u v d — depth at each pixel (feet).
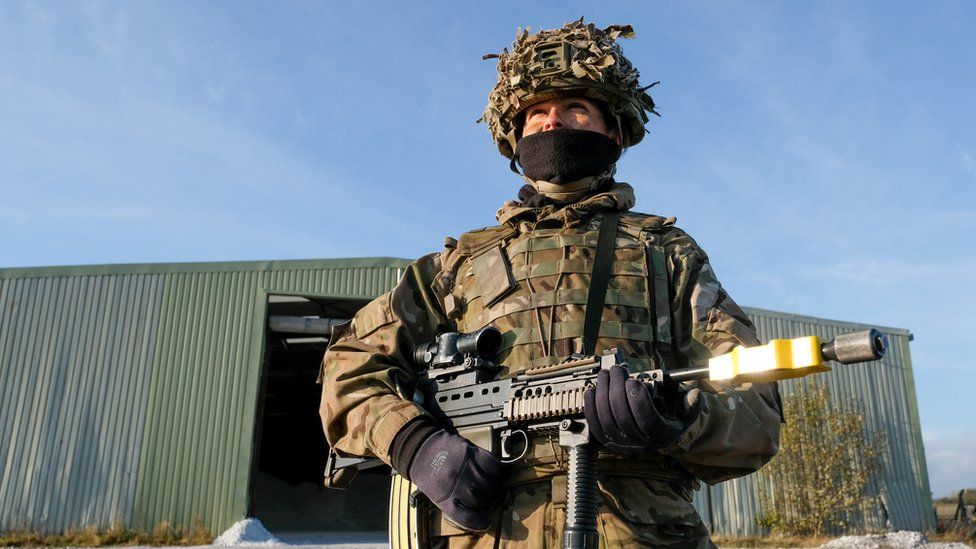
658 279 8.61
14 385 59.21
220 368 59.93
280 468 97.66
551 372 7.55
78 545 52.80
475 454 7.74
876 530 67.62
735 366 6.05
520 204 9.84
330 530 83.82
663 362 8.29
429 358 8.97
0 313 60.64
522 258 8.99
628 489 7.54
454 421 8.43
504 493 7.93
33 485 56.85
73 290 61.77
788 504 64.75
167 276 62.28
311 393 86.63
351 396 8.86
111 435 58.29
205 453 57.72
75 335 60.64
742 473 7.98
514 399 7.71
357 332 9.66
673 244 8.99
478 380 8.41
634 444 6.48
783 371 5.81
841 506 64.80
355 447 8.68
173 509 56.39
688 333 8.54
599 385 6.68
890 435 71.77
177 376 59.72
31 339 60.44
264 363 60.90
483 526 7.70
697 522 7.91
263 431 98.32
